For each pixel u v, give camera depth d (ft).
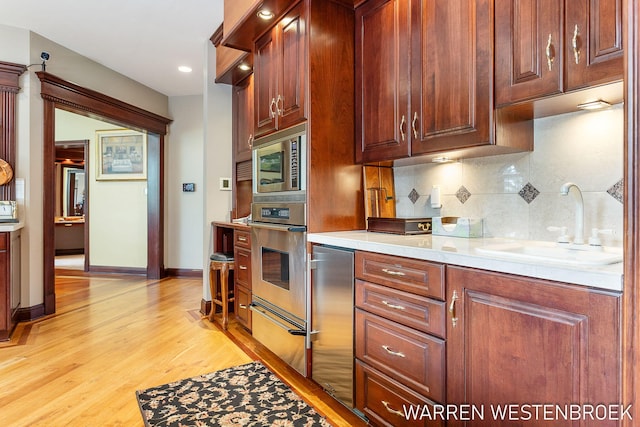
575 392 3.32
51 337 9.59
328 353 6.55
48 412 6.10
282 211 7.83
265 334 8.53
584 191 5.20
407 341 4.98
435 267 4.60
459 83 5.49
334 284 6.40
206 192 12.22
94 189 18.54
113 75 14.35
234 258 10.53
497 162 6.27
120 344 9.15
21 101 11.01
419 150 6.14
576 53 4.21
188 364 8.03
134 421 5.86
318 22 7.14
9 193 10.84
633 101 2.95
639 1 2.93
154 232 17.26
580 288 3.28
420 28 6.09
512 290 3.78
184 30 11.34
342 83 7.42
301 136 7.25
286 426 5.75
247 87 11.71
